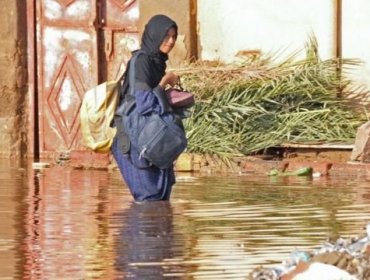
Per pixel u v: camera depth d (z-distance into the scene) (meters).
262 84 27.92
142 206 21.38
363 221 19.41
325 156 26.84
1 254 17.33
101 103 22.00
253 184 24.16
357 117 27.92
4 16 31.03
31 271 16.25
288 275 14.05
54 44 30.91
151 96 21.34
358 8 28.72
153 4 30.09
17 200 22.31
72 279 15.77
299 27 29.14
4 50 31.06
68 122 30.91
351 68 28.67
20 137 31.16
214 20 29.77
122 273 16.06
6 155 31.08
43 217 20.34
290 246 17.53
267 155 27.14
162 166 21.58
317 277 13.73
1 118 31.11
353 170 25.55
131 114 21.52
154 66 21.55
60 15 30.84
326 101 27.94
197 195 22.62
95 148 22.09
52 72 30.98
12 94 31.08
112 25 30.64
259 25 29.42
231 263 16.52
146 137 21.34
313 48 28.92
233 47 29.66
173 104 21.59
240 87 27.86
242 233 18.61
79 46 30.77
